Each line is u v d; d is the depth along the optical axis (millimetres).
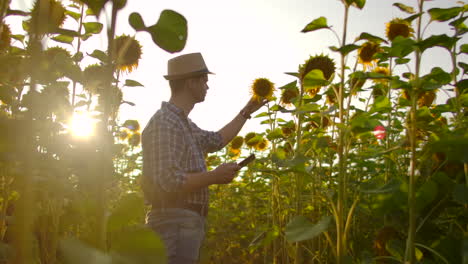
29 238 337
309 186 3395
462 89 2037
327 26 1949
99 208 414
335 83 2479
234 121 3617
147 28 603
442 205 1952
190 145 2725
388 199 1725
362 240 2951
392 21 2863
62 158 1427
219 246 5238
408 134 1843
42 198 1304
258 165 3896
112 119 2242
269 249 4719
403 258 1870
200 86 3004
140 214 398
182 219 2535
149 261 336
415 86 1705
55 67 2188
